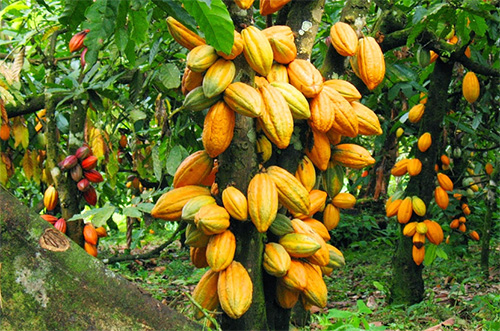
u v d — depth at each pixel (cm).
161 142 383
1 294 161
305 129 240
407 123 595
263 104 213
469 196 616
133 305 181
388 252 736
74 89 386
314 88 222
